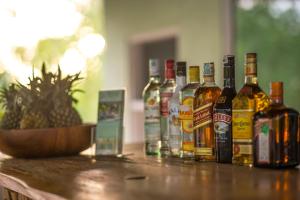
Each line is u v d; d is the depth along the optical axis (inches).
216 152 58.3
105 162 62.8
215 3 196.9
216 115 58.0
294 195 38.2
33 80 71.2
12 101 72.6
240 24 200.2
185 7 208.1
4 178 57.2
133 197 39.6
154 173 51.5
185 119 62.5
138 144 87.3
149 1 222.5
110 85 241.0
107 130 70.8
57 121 71.0
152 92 69.3
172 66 67.3
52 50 192.7
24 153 70.2
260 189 40.9
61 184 47.7
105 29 240.7
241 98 55.2
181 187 42.8
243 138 55.2
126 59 232.8
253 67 55.7
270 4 201.9
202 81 63.8
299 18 195.5
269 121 51.9
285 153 51.9
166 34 217.6
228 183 44.1
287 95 198.5
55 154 71.2
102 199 39.6
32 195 47.8
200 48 203.5
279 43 200.4
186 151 62.7
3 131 70.1
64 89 72.3
